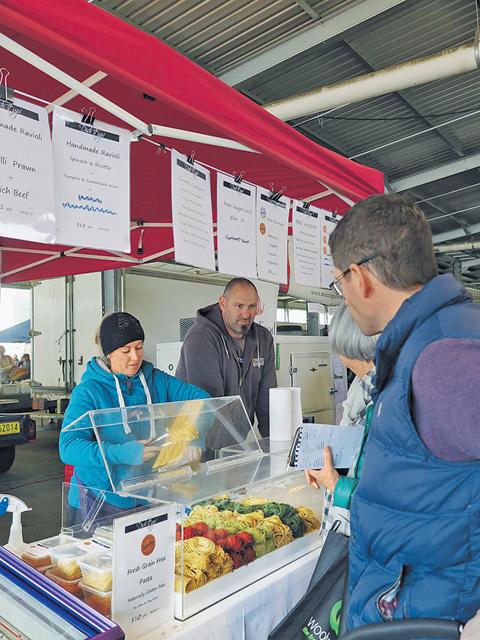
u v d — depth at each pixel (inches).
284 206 91.4
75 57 50.4
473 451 30.8
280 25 158.1
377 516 34.7
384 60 179.8
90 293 303.3
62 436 66.5
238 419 75.7
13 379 417.4
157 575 46.9
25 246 162.2
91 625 39.3
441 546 32.3
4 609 44.5
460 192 339.6
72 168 52.8
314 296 231.0
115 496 53.2
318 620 50.4
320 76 187.8
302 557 62.7
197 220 70.9
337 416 199.2
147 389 83.5
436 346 32.5
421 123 237.8
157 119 79.5
